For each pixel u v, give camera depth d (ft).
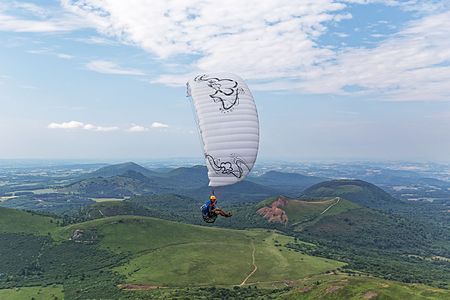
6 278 577.84
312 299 390.63
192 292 473.26
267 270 578.66
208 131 107.96
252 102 112.98
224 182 108.58
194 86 113.70
